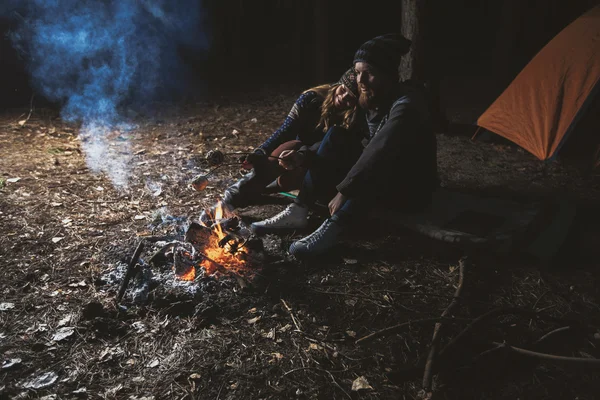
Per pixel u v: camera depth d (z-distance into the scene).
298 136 3.98
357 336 2.85
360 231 3.92
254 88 8.80
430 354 2.62
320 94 3.81
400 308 3.09
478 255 3.62
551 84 5.41
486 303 3.13
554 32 10.77
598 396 2.48
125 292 3.07
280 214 3.82
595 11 5.52
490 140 6.22
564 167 5.44
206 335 2.79
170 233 3.79
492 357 2.68
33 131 6.27
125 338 2.74
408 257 3.62
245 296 3.11
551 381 2.57
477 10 12.16
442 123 6.47
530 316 2.97
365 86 3.35
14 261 3.34
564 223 3.68
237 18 10.25
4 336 2.70
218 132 6.49
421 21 5.97
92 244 3.60
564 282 3.36
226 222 3.70
